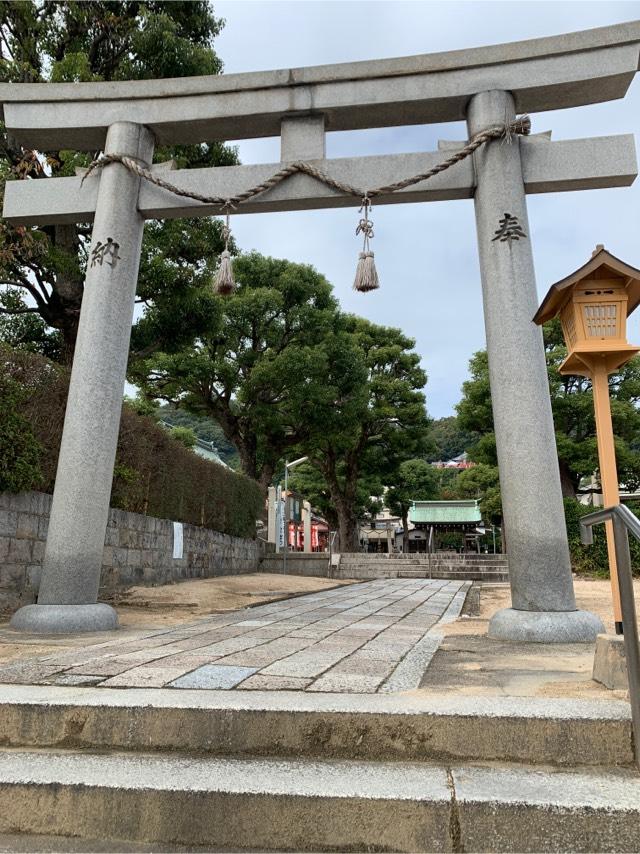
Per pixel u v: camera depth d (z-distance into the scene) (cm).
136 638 451
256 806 195
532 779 207
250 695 260
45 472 719
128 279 611
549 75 546
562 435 1827
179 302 1006
